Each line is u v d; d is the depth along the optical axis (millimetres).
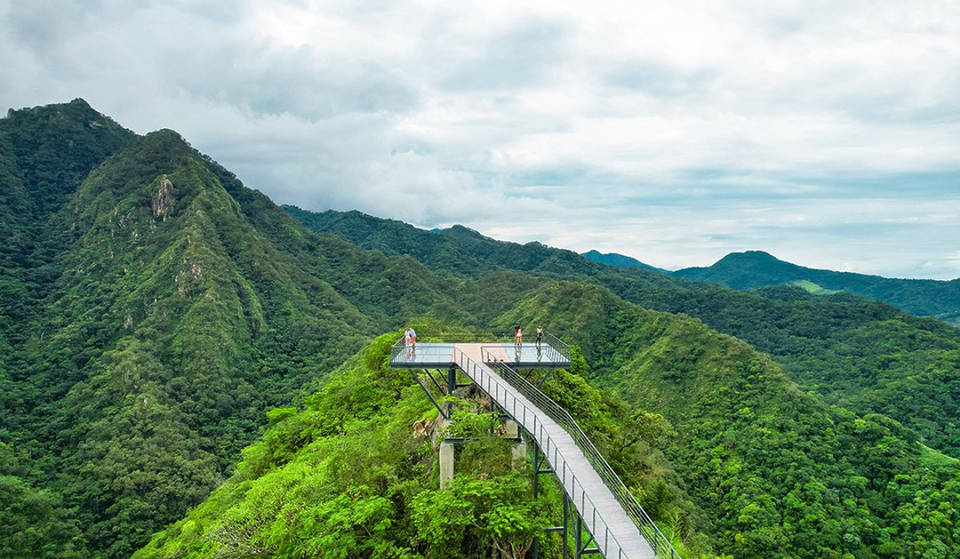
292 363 126750
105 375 97625
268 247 172250
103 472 74625
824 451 73812
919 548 58375
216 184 176625
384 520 18719
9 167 177125
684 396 96000
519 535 17750
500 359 27312
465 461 20875
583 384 40531
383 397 42062
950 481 65438
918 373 114000
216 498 38750
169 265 129375
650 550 14555
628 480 34531
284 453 40406
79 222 158375
